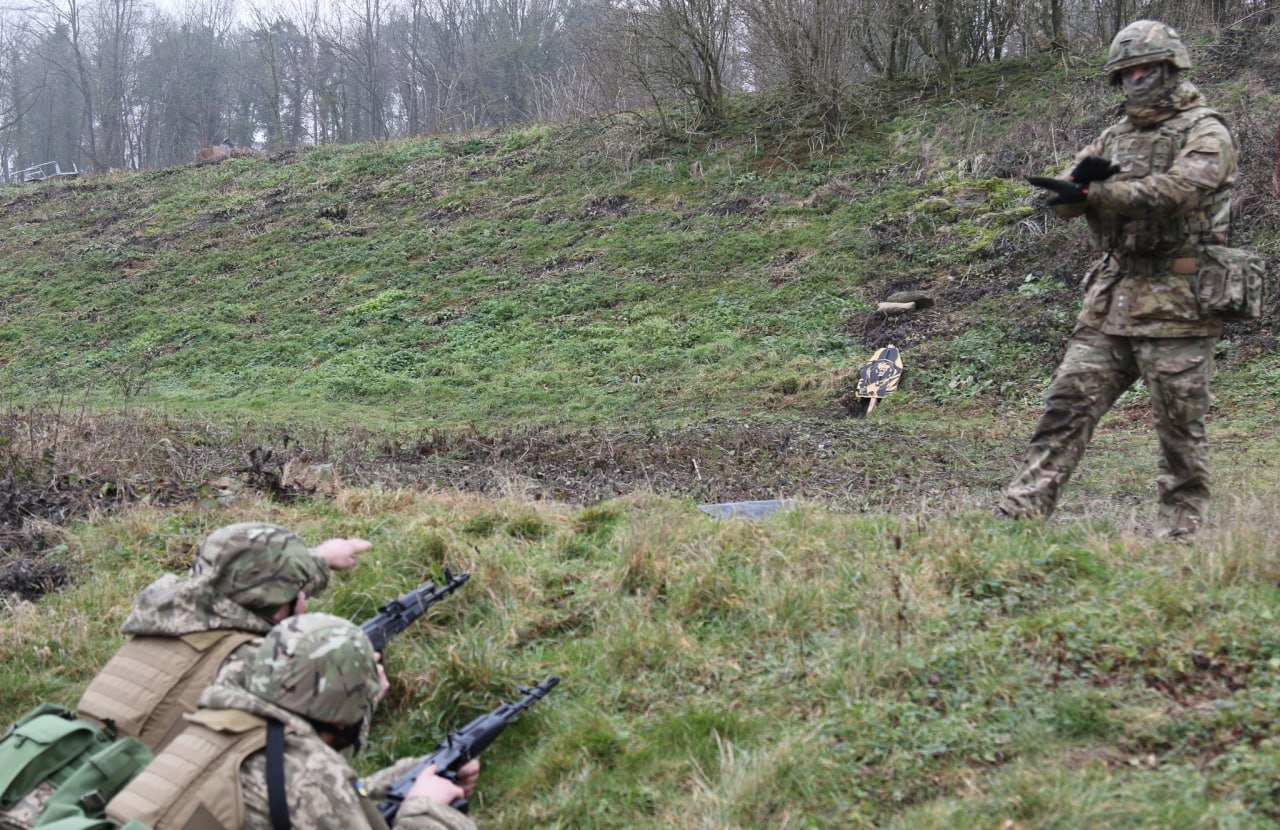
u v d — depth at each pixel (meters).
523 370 16.33
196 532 6.58
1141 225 5.36
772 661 4.45
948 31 21.58
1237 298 5.25
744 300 16.98
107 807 2.86
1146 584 4.59
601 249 19.80
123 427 10.32
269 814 2.84
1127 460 9.84
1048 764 3.52
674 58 22.78
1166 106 5.35
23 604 5.64
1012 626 4.38
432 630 4.97
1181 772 3.33
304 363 18.33
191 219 27.22
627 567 5.31
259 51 57.88
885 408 13.36
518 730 4.30
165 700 3.30
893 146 19.98
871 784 3.59
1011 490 5.84
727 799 3.58
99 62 58.91
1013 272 15.65
